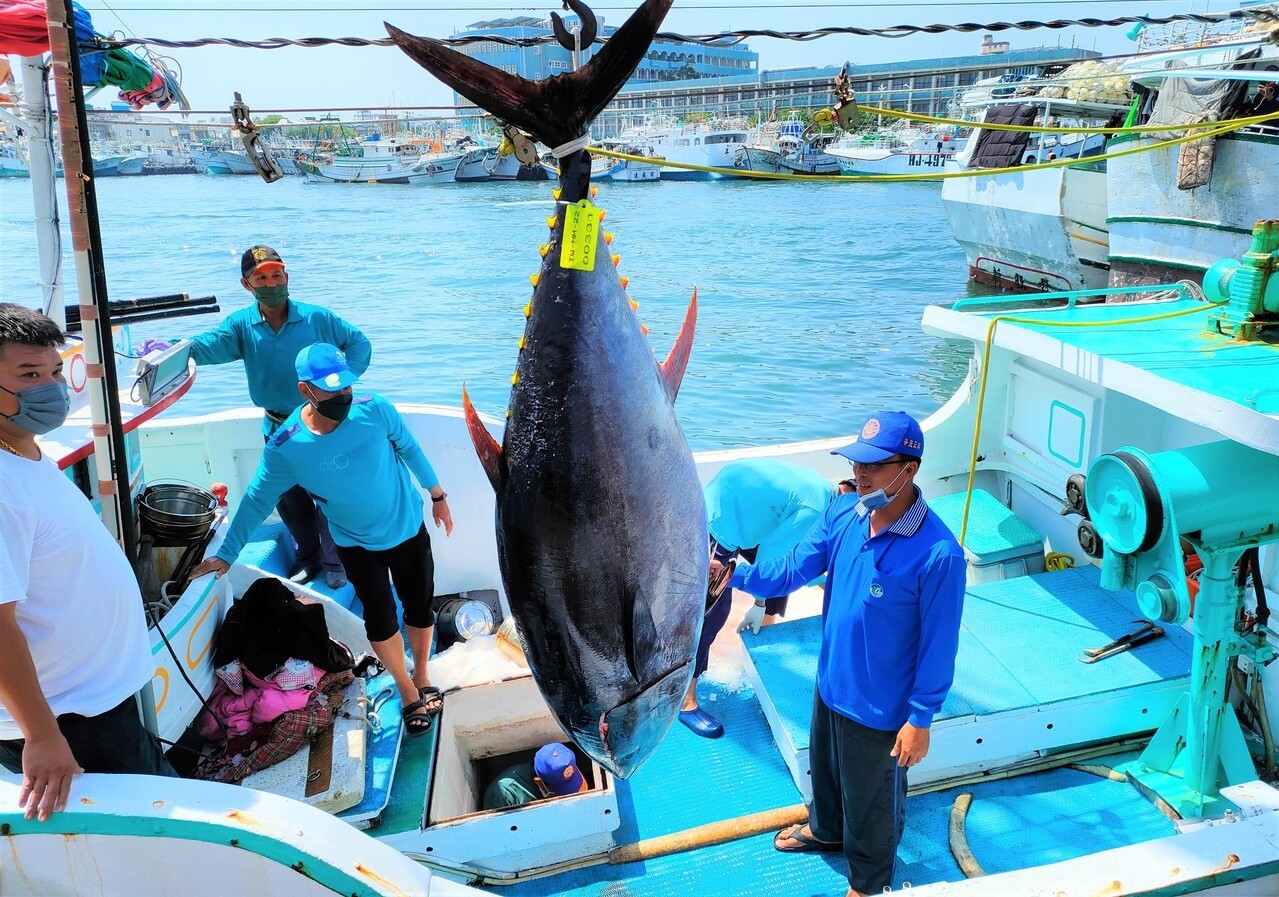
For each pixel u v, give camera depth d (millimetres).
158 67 3121
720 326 15156
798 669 3461
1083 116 15500
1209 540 2508
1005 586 3764
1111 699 3094
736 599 4547
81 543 2090
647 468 1599
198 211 32812
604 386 1563
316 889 2021
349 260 21281
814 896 2723
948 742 3021
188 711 2896
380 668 3531
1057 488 4023
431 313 15641
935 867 2803
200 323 13625
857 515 2449
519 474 1599
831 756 2674
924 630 2275
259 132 2762
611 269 1599
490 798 3238
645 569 1602
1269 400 2457
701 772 3283
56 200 2988
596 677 1622
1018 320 3592
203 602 3012
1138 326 3477
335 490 2916
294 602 3199
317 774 2865
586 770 3473
